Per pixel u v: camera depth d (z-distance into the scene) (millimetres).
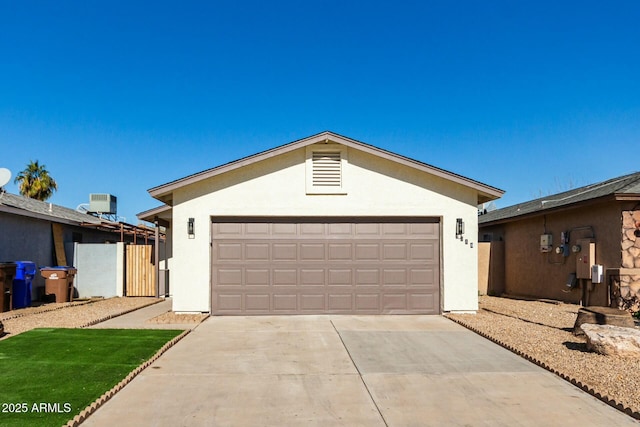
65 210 19812
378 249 11539
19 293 13031
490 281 18719
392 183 11625
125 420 4766
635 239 12133
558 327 9758
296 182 11547
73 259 16703
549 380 6141
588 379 5992
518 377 6277
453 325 10133
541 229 16125
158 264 16250
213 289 11312
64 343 8023
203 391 5668
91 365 6594
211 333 9164
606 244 12766
